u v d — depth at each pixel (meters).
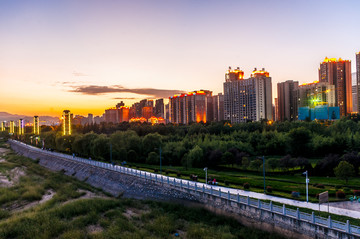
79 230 39.09
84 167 83.56
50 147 147.88
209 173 69.56
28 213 47.19
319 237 30.48
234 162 79.69
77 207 48.28
